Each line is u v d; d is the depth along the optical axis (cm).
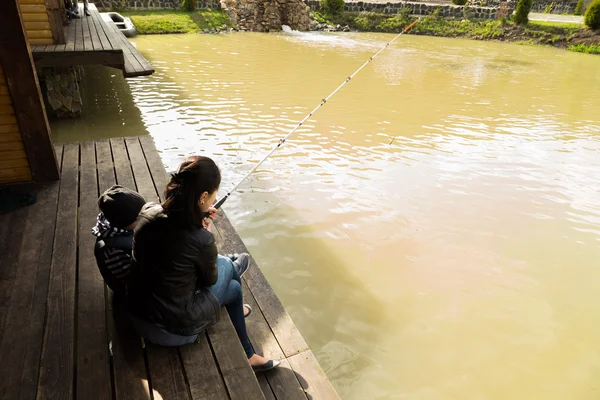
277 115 816
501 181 598
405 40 1945
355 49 1611
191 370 200
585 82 1250
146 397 189
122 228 209
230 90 970
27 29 671
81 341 218
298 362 236
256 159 619
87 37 785
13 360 206
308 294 369
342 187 554
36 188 372
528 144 743
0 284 255
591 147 741
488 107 953
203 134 700
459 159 665
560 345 335
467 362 315
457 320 353
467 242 455
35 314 234
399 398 284
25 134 363
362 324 342
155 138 673
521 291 390
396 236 457
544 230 485
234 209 488
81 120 734
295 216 482
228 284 217
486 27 2125
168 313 185
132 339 218
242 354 210
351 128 771
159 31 1688
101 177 394
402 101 963
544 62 1559
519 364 316
